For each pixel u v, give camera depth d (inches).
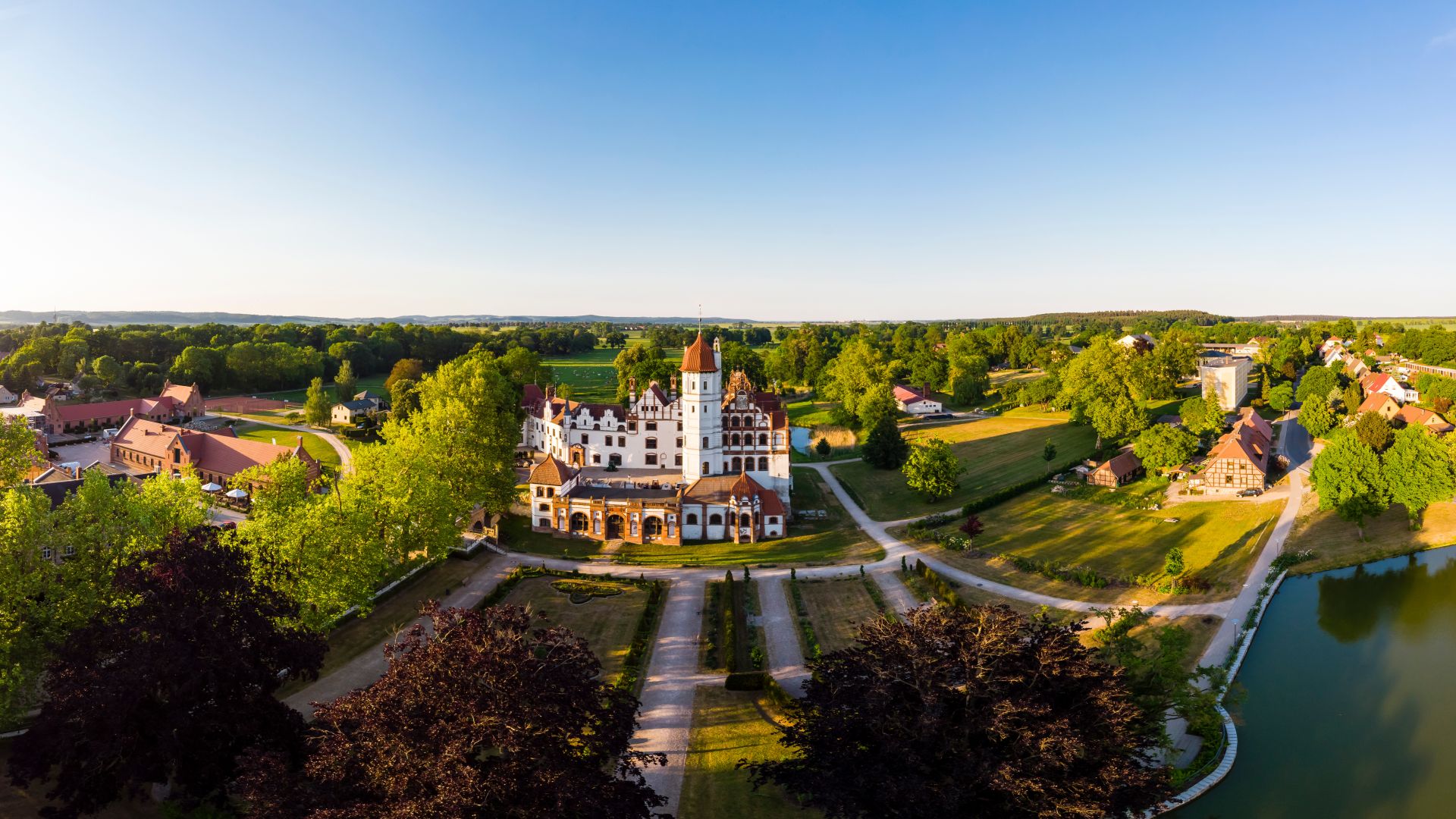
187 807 1829.5
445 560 3850.9
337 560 2792.8
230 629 1845.5
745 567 3836.1
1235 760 2321.6
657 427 5236.2
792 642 3011.8
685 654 2913.4
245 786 1493.6
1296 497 4709.6
